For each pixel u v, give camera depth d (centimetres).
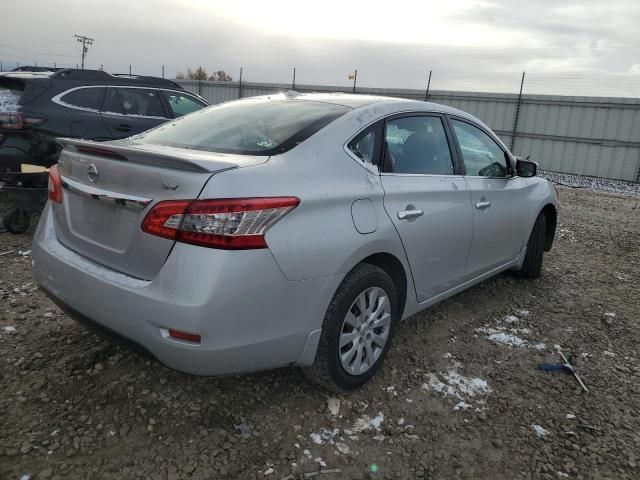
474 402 295
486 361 343
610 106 1680
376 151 300
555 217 520
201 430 254
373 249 276
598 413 290
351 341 280
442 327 390
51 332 334
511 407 292
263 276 225
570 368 334
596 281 530
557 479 238
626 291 502
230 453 240
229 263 216
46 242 280
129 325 229
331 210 254
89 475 221
